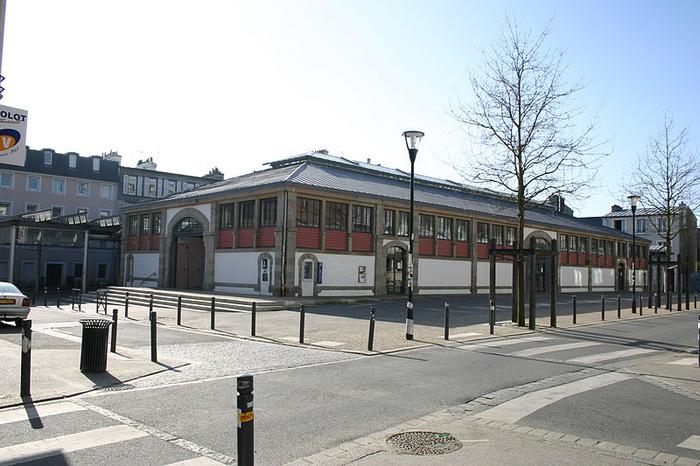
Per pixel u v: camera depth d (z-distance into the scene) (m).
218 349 13.66
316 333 16.81
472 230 40.19
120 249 44.31
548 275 47.88
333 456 5.91
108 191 60.81
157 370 10.66
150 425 7.02
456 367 11.38
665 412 7.82
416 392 9.01
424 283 36.56
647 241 61.62
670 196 31.20
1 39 7.97
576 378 10.33
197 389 9.10
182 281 37.62
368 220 33.50
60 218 40.28
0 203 54.12
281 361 11.99
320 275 30.56
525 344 15.10
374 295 33.25
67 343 14.02
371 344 13.66
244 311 24.05
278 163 40.84
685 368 11.52
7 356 11.66
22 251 49.03
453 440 6.46
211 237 34.19
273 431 6.79
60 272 50.88
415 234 36.00
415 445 6.27
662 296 49.59
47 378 9.61
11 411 7.65
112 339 12.82
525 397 8.70
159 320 20.66
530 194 20.30
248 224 32.06
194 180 66.12
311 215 30.61
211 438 6.51
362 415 7.56
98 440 6.40
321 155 42.00
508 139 20.09
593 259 53.62
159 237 39.66
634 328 20.27
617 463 5.71
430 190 42.69
